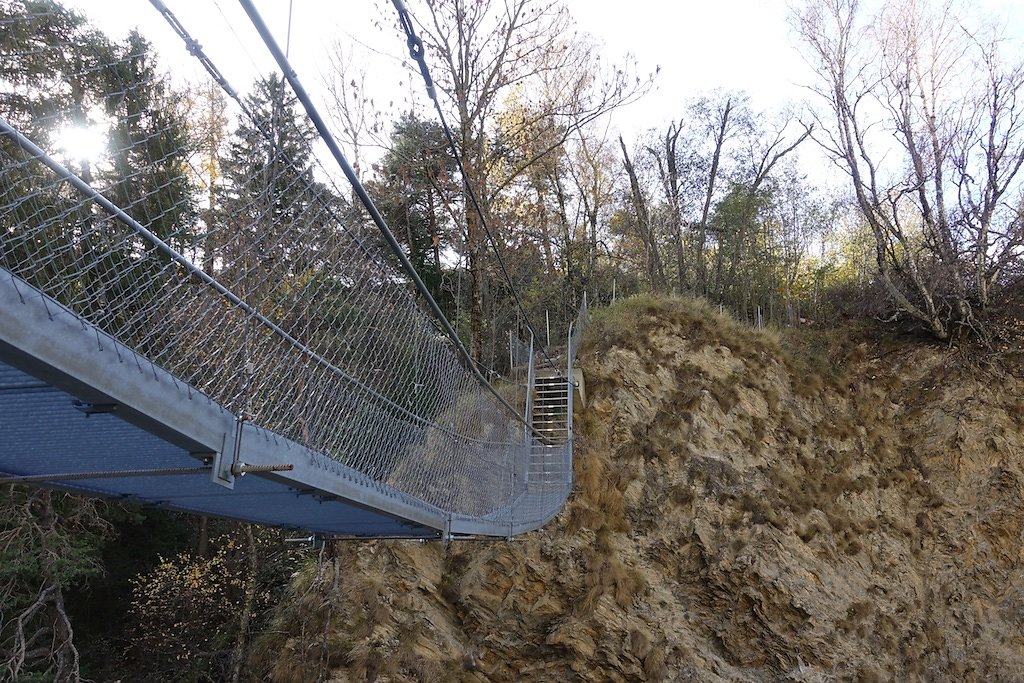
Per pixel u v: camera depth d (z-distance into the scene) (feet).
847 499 52.65
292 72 10.09
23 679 41.06
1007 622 50.72
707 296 84.43
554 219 82.64
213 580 55.67
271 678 40.32
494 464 27.14
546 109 67.46
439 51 61.46
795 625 45.47
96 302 9.93
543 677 42.98
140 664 54.60
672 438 51.90
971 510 54.39
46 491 45.39
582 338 58.23
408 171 65.41
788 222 91.04
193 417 11.34
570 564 45.16
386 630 41.65
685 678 43.04
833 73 70.13
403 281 17.62
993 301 62.44
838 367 63.21
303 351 13.57
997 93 62.44
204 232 10.99
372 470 17.31
